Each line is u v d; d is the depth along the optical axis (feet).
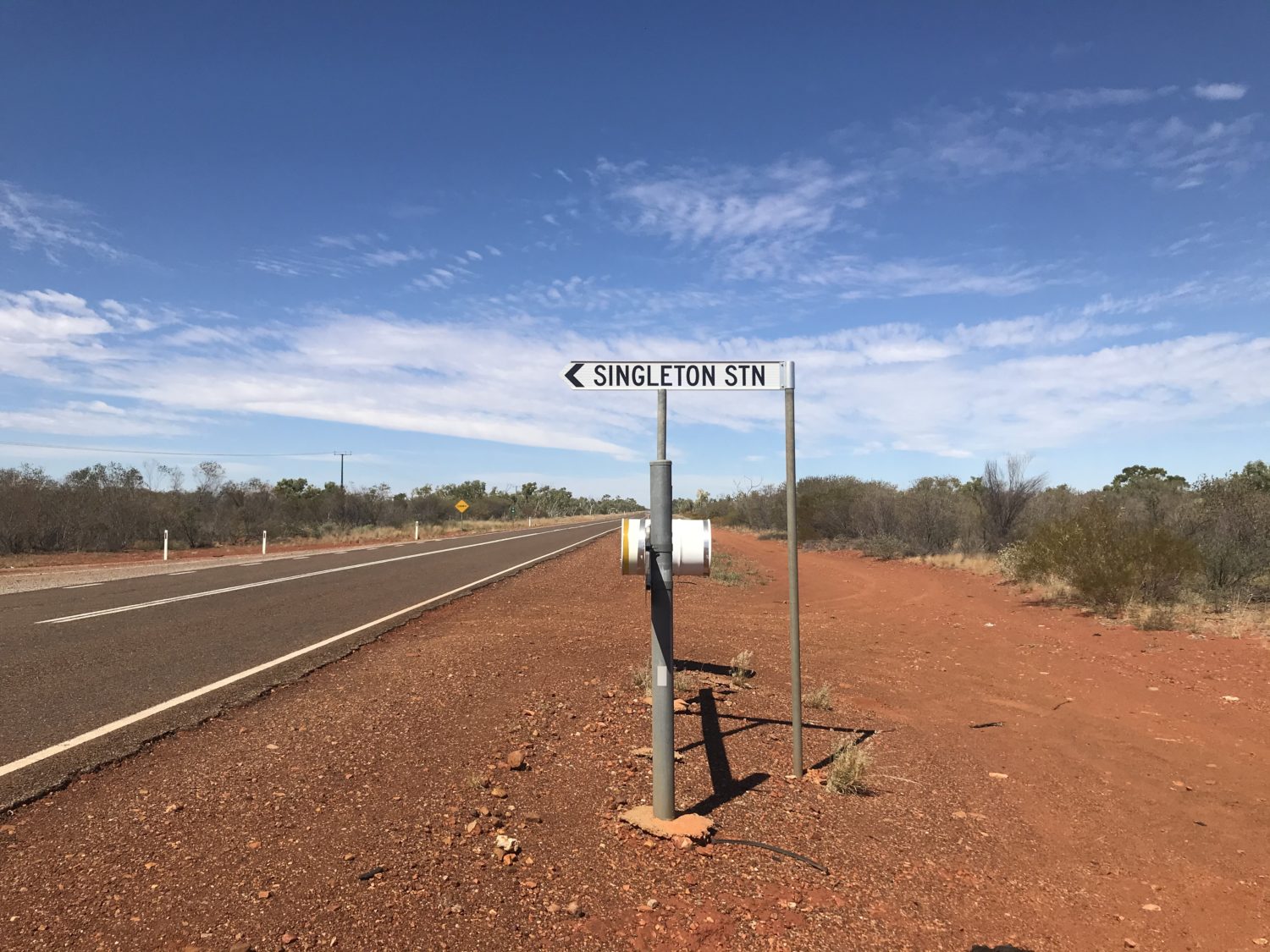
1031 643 37.81
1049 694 28.60
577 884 12.29
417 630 36.04
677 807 15.56
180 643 32.22
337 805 14.92
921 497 95.81
